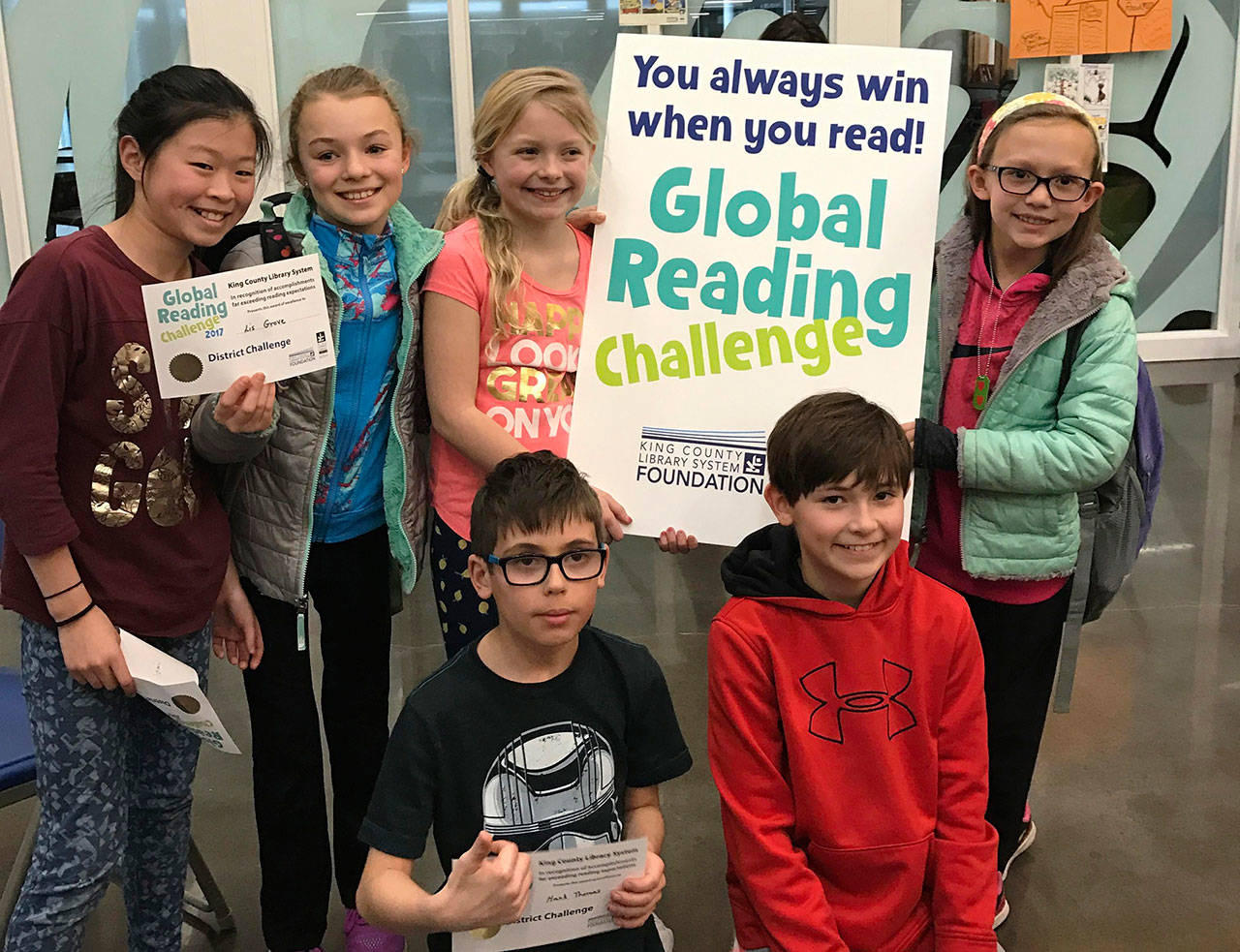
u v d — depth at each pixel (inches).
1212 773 104.7
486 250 74.0
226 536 67.1
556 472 56.4
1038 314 74.2
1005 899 86.0
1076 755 108.3
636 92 78.4
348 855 82.5
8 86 194.2
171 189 58.4
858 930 63.2
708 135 78.4
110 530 60.9
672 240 78.4
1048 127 71.0
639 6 203.3
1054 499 75.5
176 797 69.0
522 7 200.7
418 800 56.6
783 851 61.7
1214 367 243.3
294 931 77.0
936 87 78.2
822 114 78.2
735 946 65.9
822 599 64.1
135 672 58.6
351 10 196.4
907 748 63.9
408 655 135.3
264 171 64.3
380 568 78.8
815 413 61.4
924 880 65.1
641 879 55.0
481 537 56.5
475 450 73.4
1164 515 168.9
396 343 74.2
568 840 58.7
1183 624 135.8
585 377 77.4
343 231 71.9
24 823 100.2
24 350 56.2
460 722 57.0
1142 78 228.1
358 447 74.4
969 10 216.7
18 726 74.5
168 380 61.1
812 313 78.4
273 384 63.5
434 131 204.1
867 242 78.4
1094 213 73.9
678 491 78.7
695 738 113.2
